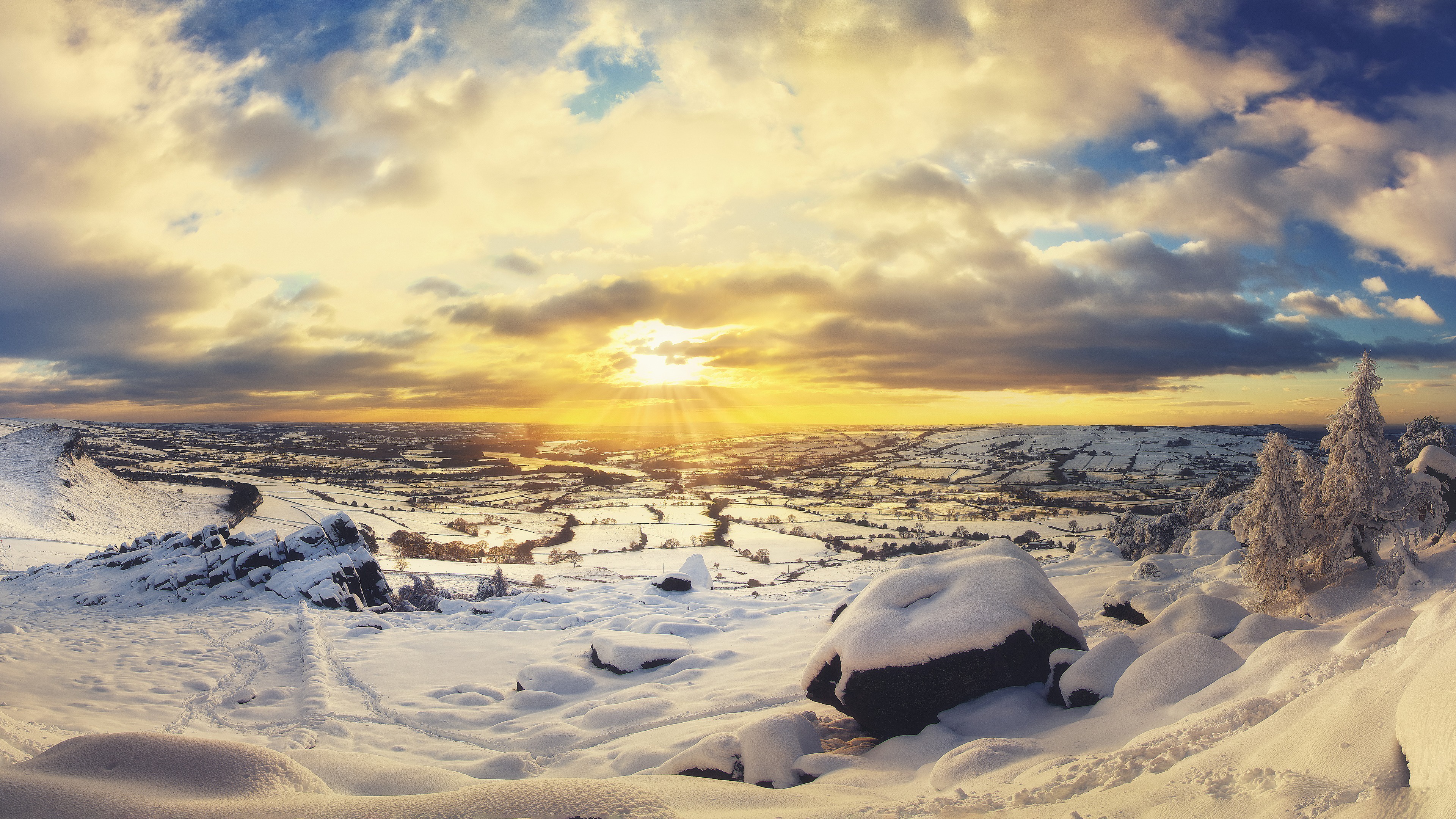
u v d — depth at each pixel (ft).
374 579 79.87
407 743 32.19
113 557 85.76
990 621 27.35
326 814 13.10
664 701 34.65
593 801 13.48
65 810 12.89
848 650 28.45
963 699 26.84
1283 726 14.57
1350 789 11.10
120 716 35.09
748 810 17.83
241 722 35.04
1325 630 21.35
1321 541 37.58
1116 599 41.96
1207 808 12.38
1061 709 25.30
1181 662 22.90
